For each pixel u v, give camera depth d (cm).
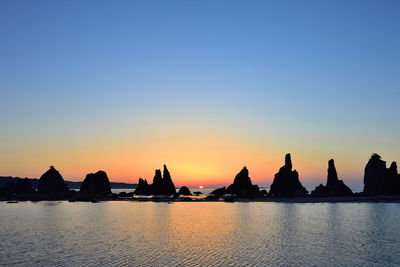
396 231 6122
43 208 12681
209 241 5225
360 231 6144
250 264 3791
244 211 10606
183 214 9900
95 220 8369
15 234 6078
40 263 3900
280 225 7062
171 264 3797
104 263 3859
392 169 18900
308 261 3919
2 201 17488
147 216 9362
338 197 16588
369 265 3753
